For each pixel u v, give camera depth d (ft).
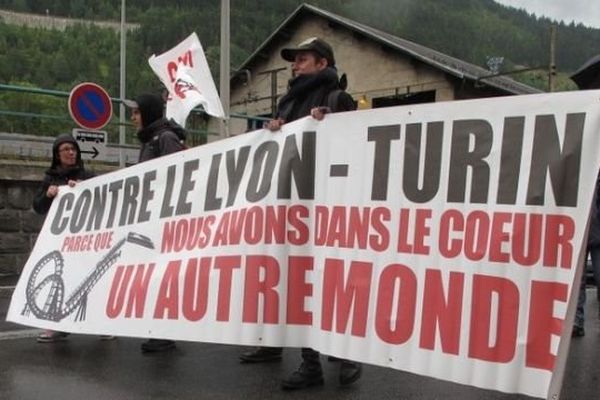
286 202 13.07
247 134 14.16
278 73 118.83
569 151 9.87
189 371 15.02
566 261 9.75
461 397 13.38
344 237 12.27
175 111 22.66
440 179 11.14
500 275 10.31
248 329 13.14
